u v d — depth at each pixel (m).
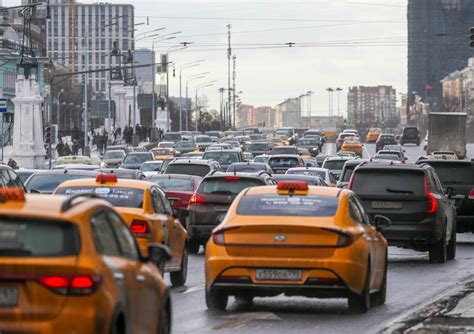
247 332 28.58
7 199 19.25
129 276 19.89
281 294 34.09
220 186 54.75
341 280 30.42
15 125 158.00
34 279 18.06
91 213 19.52
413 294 38.06
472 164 65.44
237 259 30.67
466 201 64.94
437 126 169.75
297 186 32.47
